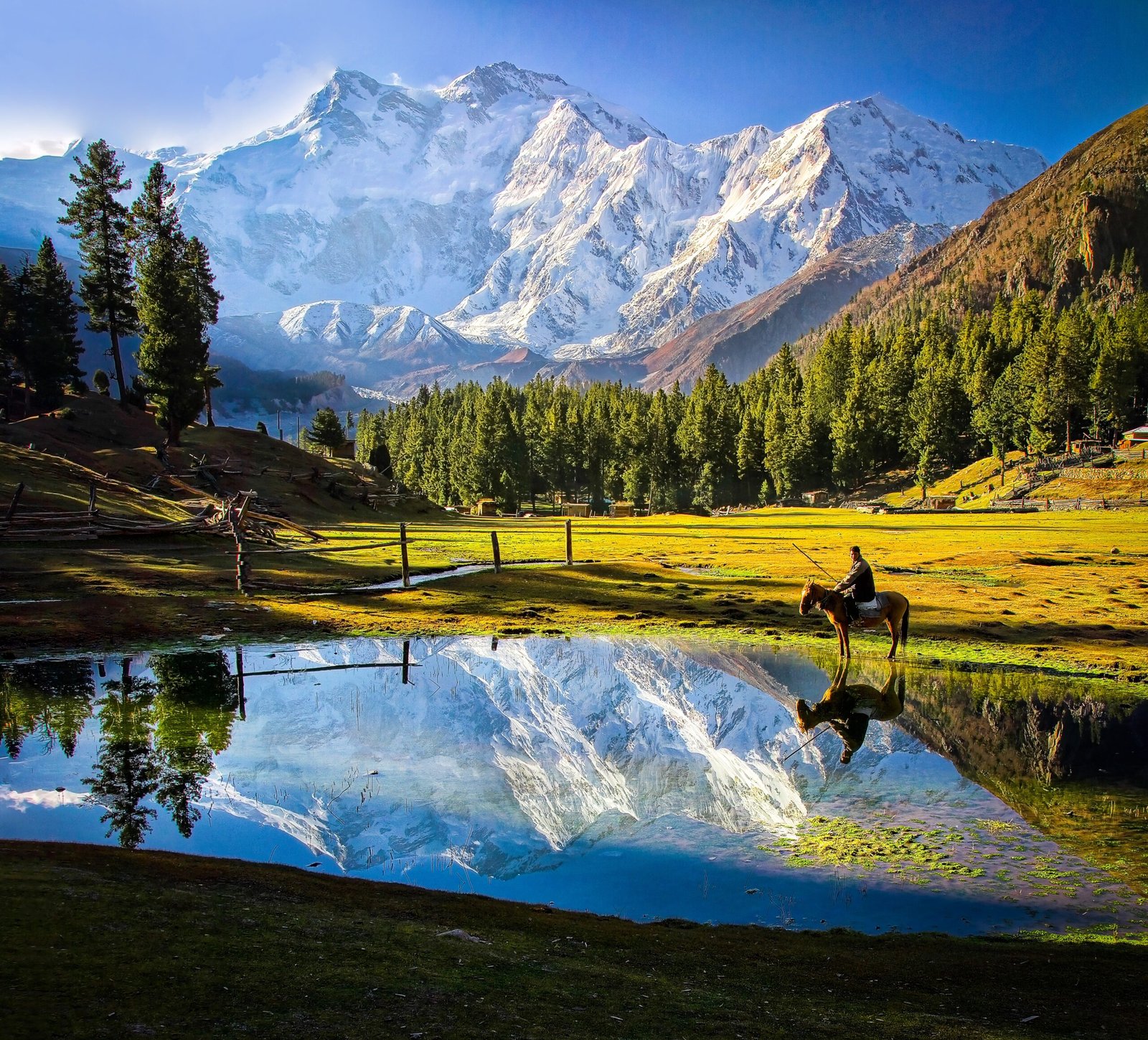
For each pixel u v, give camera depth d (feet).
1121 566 156.56
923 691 72.49
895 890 35.55
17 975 18.94
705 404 561.84
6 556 122.42
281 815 43.34
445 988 21.48
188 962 21.04
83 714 62.90
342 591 123.54
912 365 613.93
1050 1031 22.02
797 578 145.79
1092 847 40.37
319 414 474.08
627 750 56.13
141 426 308.40
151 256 299.38
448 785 48.62
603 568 155.94
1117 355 487.20
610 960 25.79
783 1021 21.49
